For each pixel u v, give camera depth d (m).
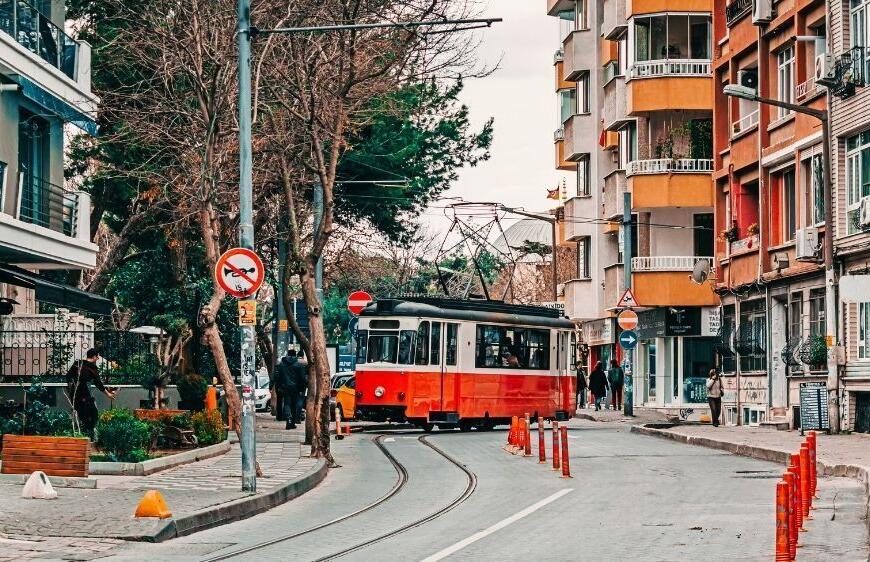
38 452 24.16
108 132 44.34
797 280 42.88
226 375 29.08
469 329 44.50
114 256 48.56
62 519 19.20
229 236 40.44
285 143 34.56
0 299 35.69
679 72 57.78
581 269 74.56
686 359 60.38
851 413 37.91
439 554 16.11
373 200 53.91
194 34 31.41
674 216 59.94
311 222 51.38
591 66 71.75
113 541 17.55
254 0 32.16
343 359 72.31
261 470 26.30
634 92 57.91
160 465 27.45
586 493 23.55
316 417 30.98
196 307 47.22
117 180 48.22
